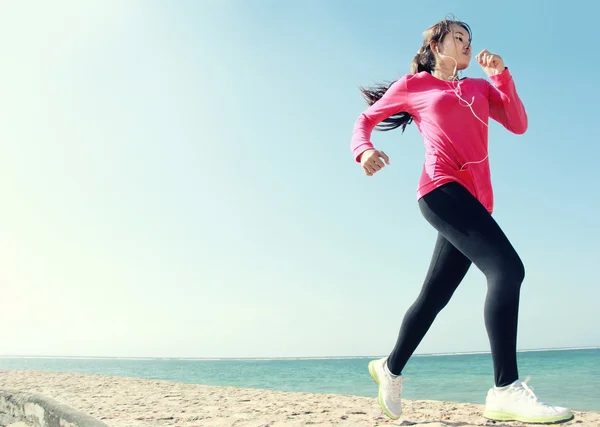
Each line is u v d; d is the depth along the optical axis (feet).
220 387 19.92
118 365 185.16
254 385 54.95
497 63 7.09
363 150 7.00
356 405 12.43
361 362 205.36
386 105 7.54
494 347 6.41
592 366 93.45
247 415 10.43
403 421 8.45
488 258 6.28
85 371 114.42
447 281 7.00
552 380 57.26
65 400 14.37
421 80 7.36
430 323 7.19
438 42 7.55
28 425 7.52
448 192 6.69
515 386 6.36
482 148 6.97
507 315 6.19
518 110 7.42
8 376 26.78
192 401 13.98
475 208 6.55
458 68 7.58
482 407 11.52
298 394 16.37
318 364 183.52
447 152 6.86
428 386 51.65
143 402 13.74
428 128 7.11
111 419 10.08
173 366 167.22
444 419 8.68
